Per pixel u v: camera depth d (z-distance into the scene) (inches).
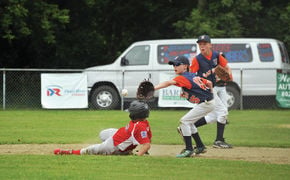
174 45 2241.6
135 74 2246.6
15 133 1462.8
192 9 2795.3
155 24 2970.0
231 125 1708.9
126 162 951.6
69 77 2213.3
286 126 1681.8
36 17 2551.7
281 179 835.4
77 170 885.8
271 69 2196.1
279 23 2731.3
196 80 1047.6
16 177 827.4
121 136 1021.8
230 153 1138.7
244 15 2738.7
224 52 2218.3
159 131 1537.9
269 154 1127.6
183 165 939.3
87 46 2864.2
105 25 2982.3
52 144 1259.8
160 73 2204.7
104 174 855.1
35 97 2437.3
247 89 2208.4
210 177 844.6
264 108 2306.8
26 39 2768.2
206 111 1059.3
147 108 1015.6
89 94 2284.7
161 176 846.5
